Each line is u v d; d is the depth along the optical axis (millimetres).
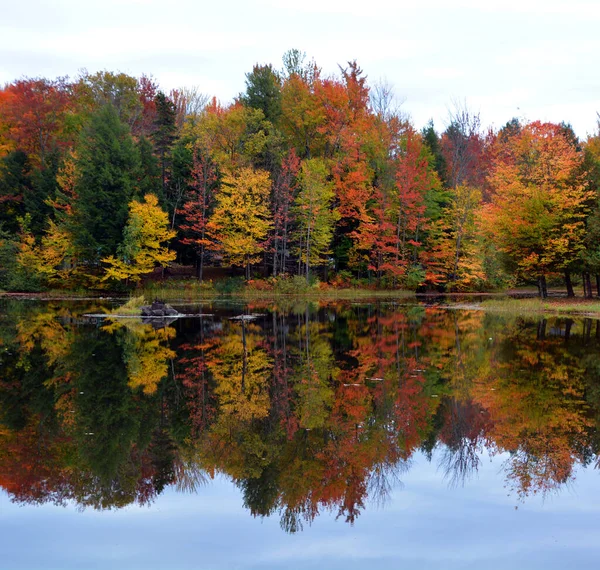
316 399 13547
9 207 55594
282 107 61656
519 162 42031
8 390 14250
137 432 11141
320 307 39062
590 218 37406
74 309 36094
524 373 16422
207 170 52750
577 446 10375
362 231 55656
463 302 44000
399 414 12344
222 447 10359
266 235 55219
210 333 24703
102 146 50000
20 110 59219
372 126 60719
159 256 49562
